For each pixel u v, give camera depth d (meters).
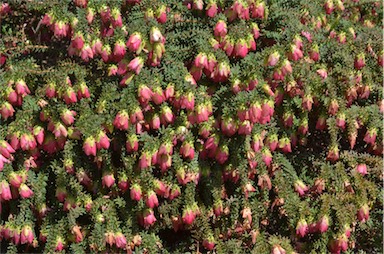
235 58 1.32
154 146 1.23
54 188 1.30
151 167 1.25
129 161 1.25
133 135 1.24
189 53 1.30
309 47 1.35
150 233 1.31
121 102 1.22
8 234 1.24
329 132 1.35
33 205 1.27
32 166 1.26
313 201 1.33
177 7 1.34
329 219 1.29
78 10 1.26
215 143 1.27
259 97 1.22
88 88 1.30
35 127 1.24
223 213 1.33
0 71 1.26
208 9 1.31
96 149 1.25
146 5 1.28
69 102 1.23
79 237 1.25
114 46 1.25
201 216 1.30
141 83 1.22
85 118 1.23
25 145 1.22
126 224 1.28
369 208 1.34
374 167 1.37
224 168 1.32
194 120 1.24
